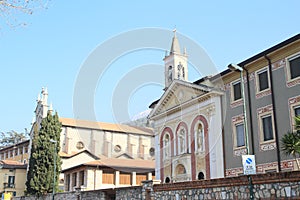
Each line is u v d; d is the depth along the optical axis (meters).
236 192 10.09
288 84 20.38
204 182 11.36
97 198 20.00
